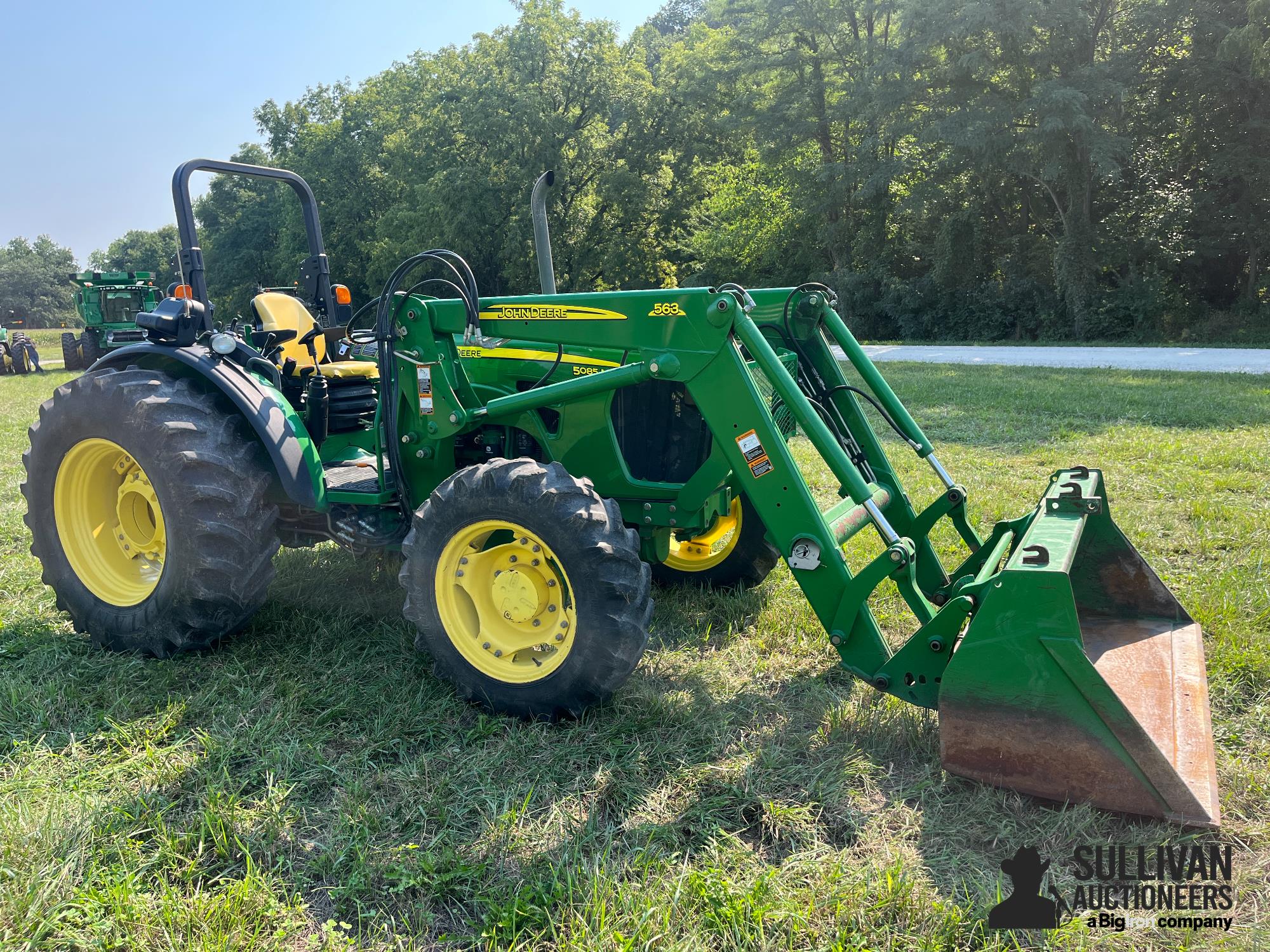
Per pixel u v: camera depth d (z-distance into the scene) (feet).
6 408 42.32
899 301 92.07
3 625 13.09
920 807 8.43
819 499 20.34
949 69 82.28
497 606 10.50
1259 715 9.97
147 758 9.25
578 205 105.70
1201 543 15.65
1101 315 77.97
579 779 8.96
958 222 87.45
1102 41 81.71
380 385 12.17
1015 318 86.07
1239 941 6.59
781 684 11.32
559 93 101.96
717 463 11.69
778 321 12.84
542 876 7.40
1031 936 6.70
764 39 97.50
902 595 10.24
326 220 127.65
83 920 6.84
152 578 12.52
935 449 26.09
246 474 11.66
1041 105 73.41
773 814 8.25
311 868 7.61
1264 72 71.46
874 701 10.59
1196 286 82.79
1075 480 11.69
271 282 145.48
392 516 12.68
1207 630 11.91
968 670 8.32
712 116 106.32
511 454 12.55
